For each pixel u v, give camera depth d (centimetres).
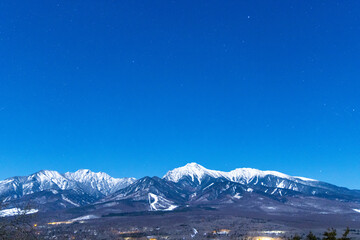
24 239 3241
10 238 3161
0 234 3112
